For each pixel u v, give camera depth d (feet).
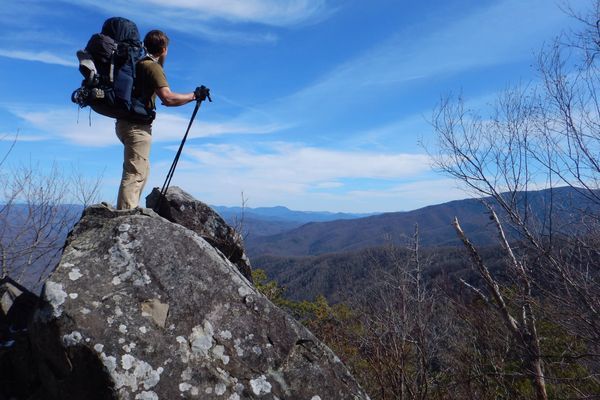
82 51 14.16
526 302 19.61
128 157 15.48
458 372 21.29
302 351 12.58
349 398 12.17
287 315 13.14
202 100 15.60
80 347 10.34
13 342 12.73
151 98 15.39
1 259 25.30
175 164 16.30
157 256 12.89
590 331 17.39
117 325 10.93
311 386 11.94
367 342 21.91
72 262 12.16
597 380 18.61
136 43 14.90
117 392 10.05
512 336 21.29
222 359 11.50
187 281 12.63
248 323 12.45
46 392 11.53
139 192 15.78
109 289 11.70
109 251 12.67
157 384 10.45
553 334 22.76
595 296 16.87
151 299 11.87
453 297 22.16
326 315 29.58
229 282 13.17
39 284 24.93
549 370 21.36
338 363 12.77
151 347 10.89
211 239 21.39
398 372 20.35
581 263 17.26
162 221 14.16
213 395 10.80
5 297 13.98
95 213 14.35
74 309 10.84
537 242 18.21
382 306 22.61
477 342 22.07
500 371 20.85
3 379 12.06
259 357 11.92
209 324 11.99
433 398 20.63
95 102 14.38
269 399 11.27
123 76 14.38
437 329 22.13
